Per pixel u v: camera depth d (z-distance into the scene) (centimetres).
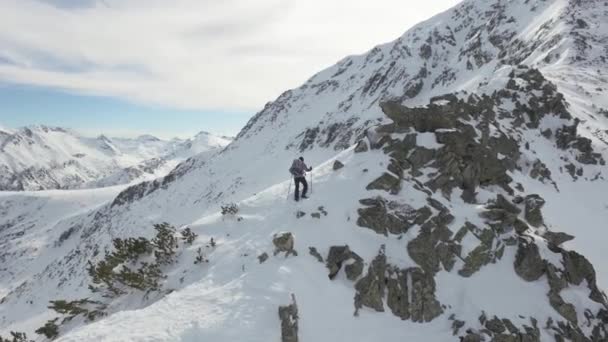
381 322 1169
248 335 995
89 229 13500
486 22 9925
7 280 12569
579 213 2320
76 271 8756
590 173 2827
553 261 1391
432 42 10394
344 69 14700
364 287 1228
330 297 1181
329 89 13712
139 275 1469
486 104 2598
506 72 3531
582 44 5412
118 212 13250
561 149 2978
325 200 1581
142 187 14325
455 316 1216
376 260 1298
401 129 1825
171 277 1495
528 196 1716
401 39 12331
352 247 1341
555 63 5297
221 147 15812
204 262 1484
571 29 5834
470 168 1700
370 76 11688
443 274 1328
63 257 11188
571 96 4175
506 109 3120
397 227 1416
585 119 3556
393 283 1255
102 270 1552
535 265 1377
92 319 1472
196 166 14388
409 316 1208
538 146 2888
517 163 2533
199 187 11938
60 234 14788
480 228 1452
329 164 1927
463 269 1349
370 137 1861
